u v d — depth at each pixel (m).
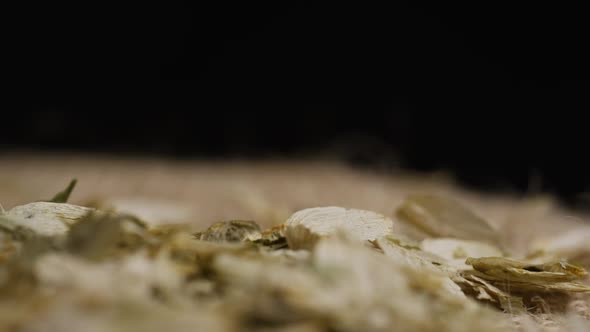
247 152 0.56
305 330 0.05
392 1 0.65
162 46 0.67
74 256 0.06
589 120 0.55
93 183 0.28
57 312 0.05
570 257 0.10
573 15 0.56
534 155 0.55
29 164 0.37
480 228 0.10
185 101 0.66
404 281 0.06
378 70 0.66
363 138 0.56
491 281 0.08
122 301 0.05
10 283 0.06
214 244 0.07
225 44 0.67
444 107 0.61
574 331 0.07
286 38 0.68
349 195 0.24
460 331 0.06
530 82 0.58
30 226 0.07
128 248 0.06
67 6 0.64
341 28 0.67
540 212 0.15
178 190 0.26
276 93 0.66
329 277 0.06
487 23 0.61
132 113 0.64
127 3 0.66
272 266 0.06
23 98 0.62
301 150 0.57
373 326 0.05
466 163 0.56
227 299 0.06
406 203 0.10
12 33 0.63
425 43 0.64
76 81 0.64
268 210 0.15
